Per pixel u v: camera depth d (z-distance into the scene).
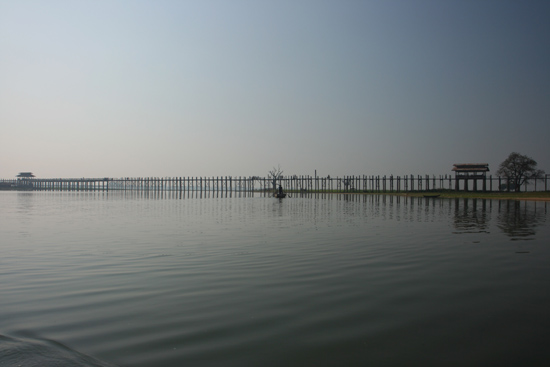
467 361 6.66
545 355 6.86
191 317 8.47
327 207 52.34
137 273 12.56
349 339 7.44
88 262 14.39
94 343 7.14
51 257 15.43
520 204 57.22
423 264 14.01
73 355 6.65
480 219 32.94
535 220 31.86
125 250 17.11
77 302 9.47
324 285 11.07
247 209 48.84
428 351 7.00
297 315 8.64
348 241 19.86
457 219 33.00
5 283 11.25
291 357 6.71
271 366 6.39
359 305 9.34
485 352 6.97
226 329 7.84
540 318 8.55
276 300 9.68
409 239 20.61
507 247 17.94
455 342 7.36
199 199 86.62
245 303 9.42
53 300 9.61
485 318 8.55
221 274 12.41
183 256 15.61
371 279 11.78
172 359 6.57
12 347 6.92
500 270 13.05
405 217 35.25
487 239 20.58
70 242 19.64
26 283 11.25
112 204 62.84
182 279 11.75
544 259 15.00
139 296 9.95
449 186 101.81
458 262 14.36
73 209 49.06
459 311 8.98
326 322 8.26
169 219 34.03
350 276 12.15
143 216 37.59
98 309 8.97
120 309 8.97
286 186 153.88
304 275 12.28
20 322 8.13
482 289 10.73
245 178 144.38
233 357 6.68
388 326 8.08
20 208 51.03
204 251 16.83
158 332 7.66
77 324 8.03
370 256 15.59
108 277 12.01
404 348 7.10
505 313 8.86
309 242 19.55
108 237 21.64
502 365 6.53
